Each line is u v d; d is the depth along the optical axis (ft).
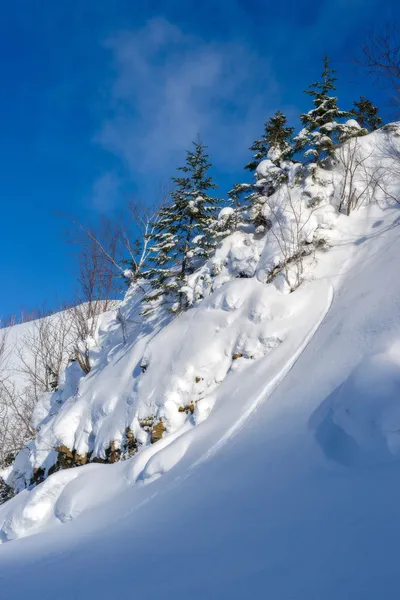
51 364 61.82
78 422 36.09
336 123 37.81
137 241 49.70
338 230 33.68
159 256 37.63
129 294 46.47
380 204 34.12
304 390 21.88
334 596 8.54
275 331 28.55
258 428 21.22
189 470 21.34
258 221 38.04
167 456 23.63
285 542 11.38
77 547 16.70
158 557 12.89
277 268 32.32
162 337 34.14
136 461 25.88
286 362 25.93
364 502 11.86
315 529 11.49
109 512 22.15
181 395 29.45
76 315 60.64
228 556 11.60
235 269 35.27
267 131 44.68
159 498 20.04
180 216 39.34
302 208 34.78
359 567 9.23
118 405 33.22
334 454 15.44
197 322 33.09
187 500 17.79
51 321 70.64
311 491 13.82
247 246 35.76
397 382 16.05
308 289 30.40
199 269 39.24
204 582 10.48
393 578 8.51
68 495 27.22
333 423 16.56
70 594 11.64
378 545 9.76
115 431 31.24
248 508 14.52
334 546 10.36
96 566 13.48
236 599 9.34
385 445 14.07
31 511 28.48
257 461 18.03
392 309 22.66
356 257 30.81
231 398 26.23
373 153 37.73
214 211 40.37
